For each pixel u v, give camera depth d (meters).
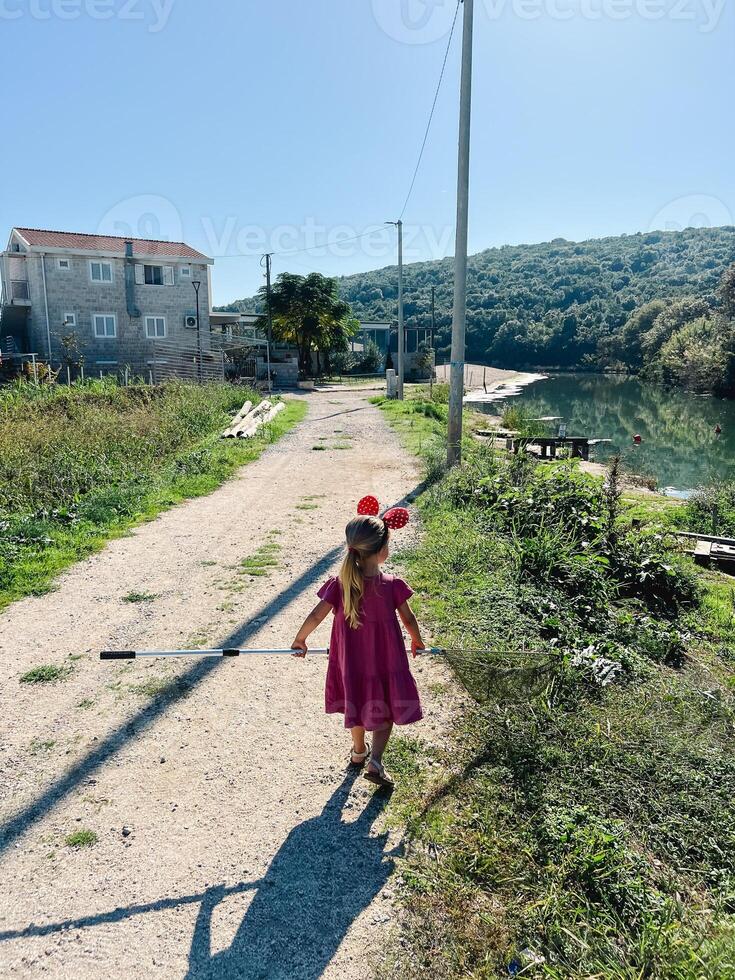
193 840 3.13
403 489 10.40
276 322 44.84
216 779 3.58
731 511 13.77
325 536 7.94
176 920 2.70
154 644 5.08
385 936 2.62
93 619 5.55
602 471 19.25
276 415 21.33
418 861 2.99
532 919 2.67
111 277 34.03
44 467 9.55
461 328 11.09
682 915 2.73
